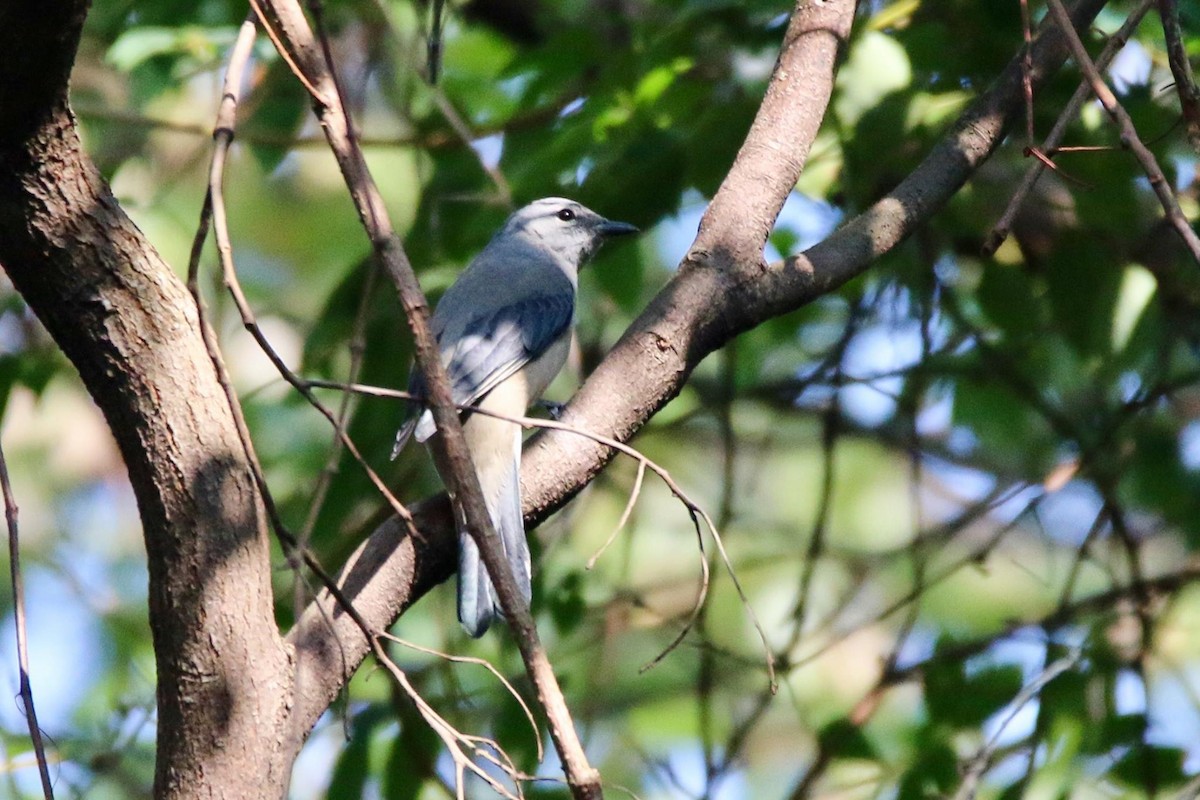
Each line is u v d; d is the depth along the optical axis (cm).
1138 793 956
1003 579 1592
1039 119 1038
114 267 583
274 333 1623
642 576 1542
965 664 1096
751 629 1561
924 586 1172
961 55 1041
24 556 1423
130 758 1022
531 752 991
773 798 1476
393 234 561
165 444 593
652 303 741
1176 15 686
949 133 825
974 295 1209
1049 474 1241
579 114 1091
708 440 1650
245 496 607
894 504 1655
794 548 1627
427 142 1154
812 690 1520
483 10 1412
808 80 793
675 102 1088
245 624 600
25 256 573
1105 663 1041
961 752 1060
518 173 1110
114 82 1348
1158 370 1190
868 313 1207
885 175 1105
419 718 989
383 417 1040
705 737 1088
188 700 595
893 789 1023
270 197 1748
